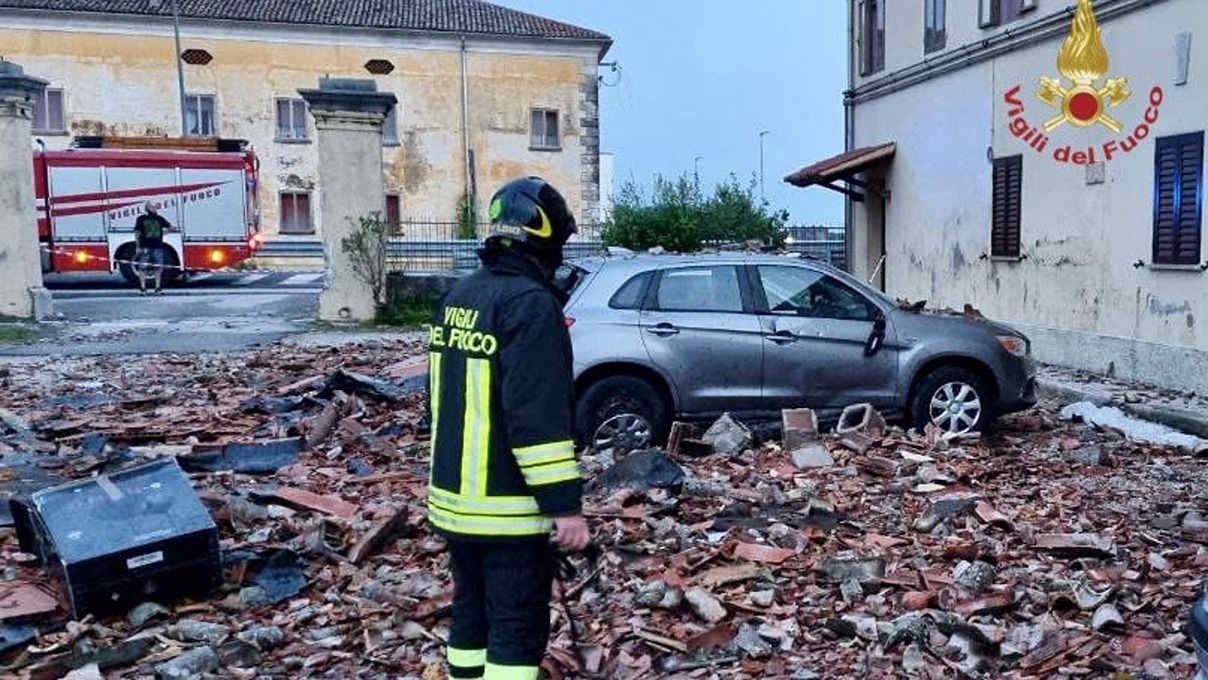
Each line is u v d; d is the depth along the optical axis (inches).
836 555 233.3
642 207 913.5
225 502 253.8
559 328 135.1
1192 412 401.1
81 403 434.3
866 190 762.2
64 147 1483.8
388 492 291.6
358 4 1621.6
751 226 904.3
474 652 146.6
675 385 342.6
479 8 1689.2
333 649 190.4
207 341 657.0
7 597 200.4
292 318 790.5
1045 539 238.8
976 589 211.6
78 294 983.6
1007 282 586.6
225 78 1529.3
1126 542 245.3
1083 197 517.0
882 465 306.5
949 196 647.1
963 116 624.7
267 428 376.2
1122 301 492.1
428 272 789.9
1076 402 447.8
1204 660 116.7
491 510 136.9
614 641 189.9
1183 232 449.1
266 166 1550.2
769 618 199.8
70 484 216.8
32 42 1466.5
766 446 340.5
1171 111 454.3
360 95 735.7
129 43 1493.6
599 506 261.3
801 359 350.6
